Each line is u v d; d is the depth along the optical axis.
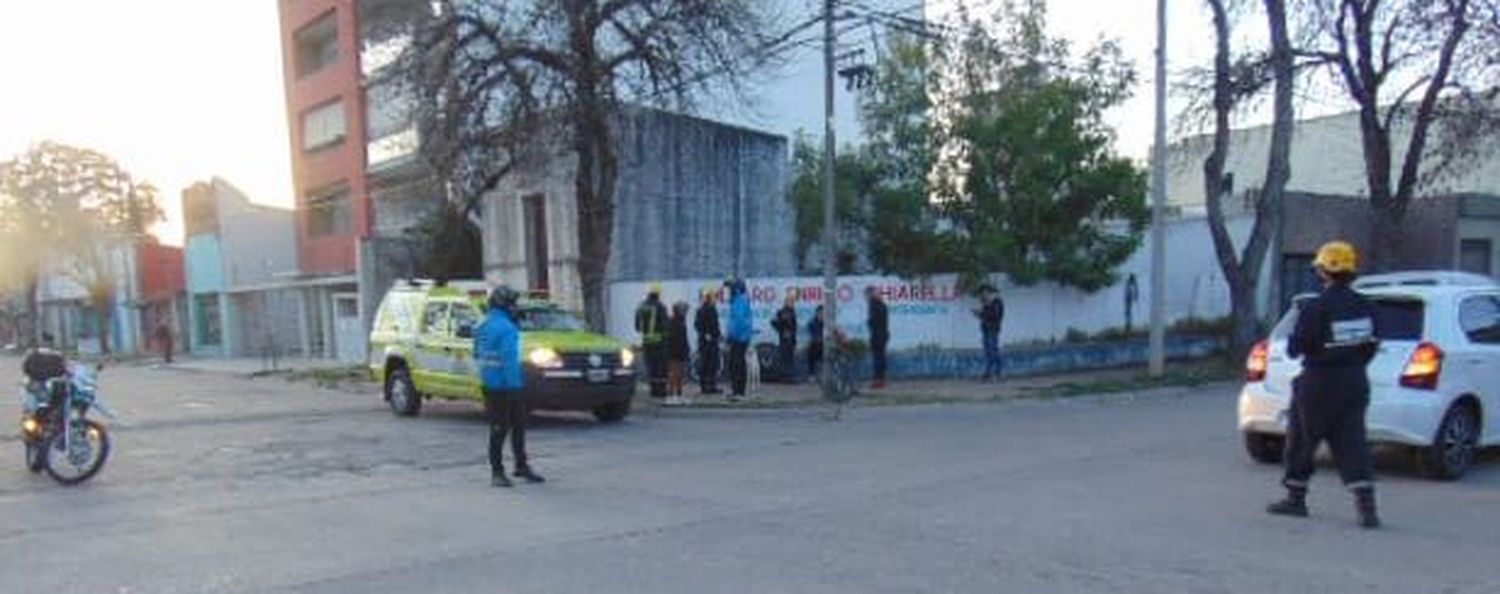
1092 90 23.84
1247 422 11.24
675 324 19.53
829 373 19.00
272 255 44.47
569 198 26.38
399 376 18.48
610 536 8.50
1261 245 23.12
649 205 25.77
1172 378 21.30
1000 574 7.11
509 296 11.41
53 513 10.11
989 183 23.45
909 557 7.61
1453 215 32.41
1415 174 24.55
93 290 55.44
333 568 7.69
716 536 8.41
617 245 25.16
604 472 11.78
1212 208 23.28
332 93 40.12
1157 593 6.62
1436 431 10.24
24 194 54.50
